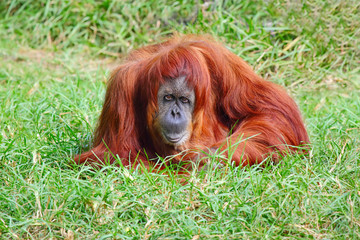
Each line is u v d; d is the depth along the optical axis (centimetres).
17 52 2223
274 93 1223
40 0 2464
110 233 912
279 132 1180
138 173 1116
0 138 1255
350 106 1585
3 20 2439
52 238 920
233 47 1961
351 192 1005
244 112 1217
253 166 1146
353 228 931
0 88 1772
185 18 2211
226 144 1140
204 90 1125
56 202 998
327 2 1992
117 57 2194
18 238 917
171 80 1103
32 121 1439
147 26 2248
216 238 893
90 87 1798
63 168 1198
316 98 1712
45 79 1908
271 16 2072
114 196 996
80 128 1438
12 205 1003
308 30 1984
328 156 1204
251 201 983
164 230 918
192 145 1180
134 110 1182
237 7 2123
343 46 1986
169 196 989
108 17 2314
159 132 1153
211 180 1052
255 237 902
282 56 1952
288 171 1095
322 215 960
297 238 897
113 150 1173
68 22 2355
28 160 1182
